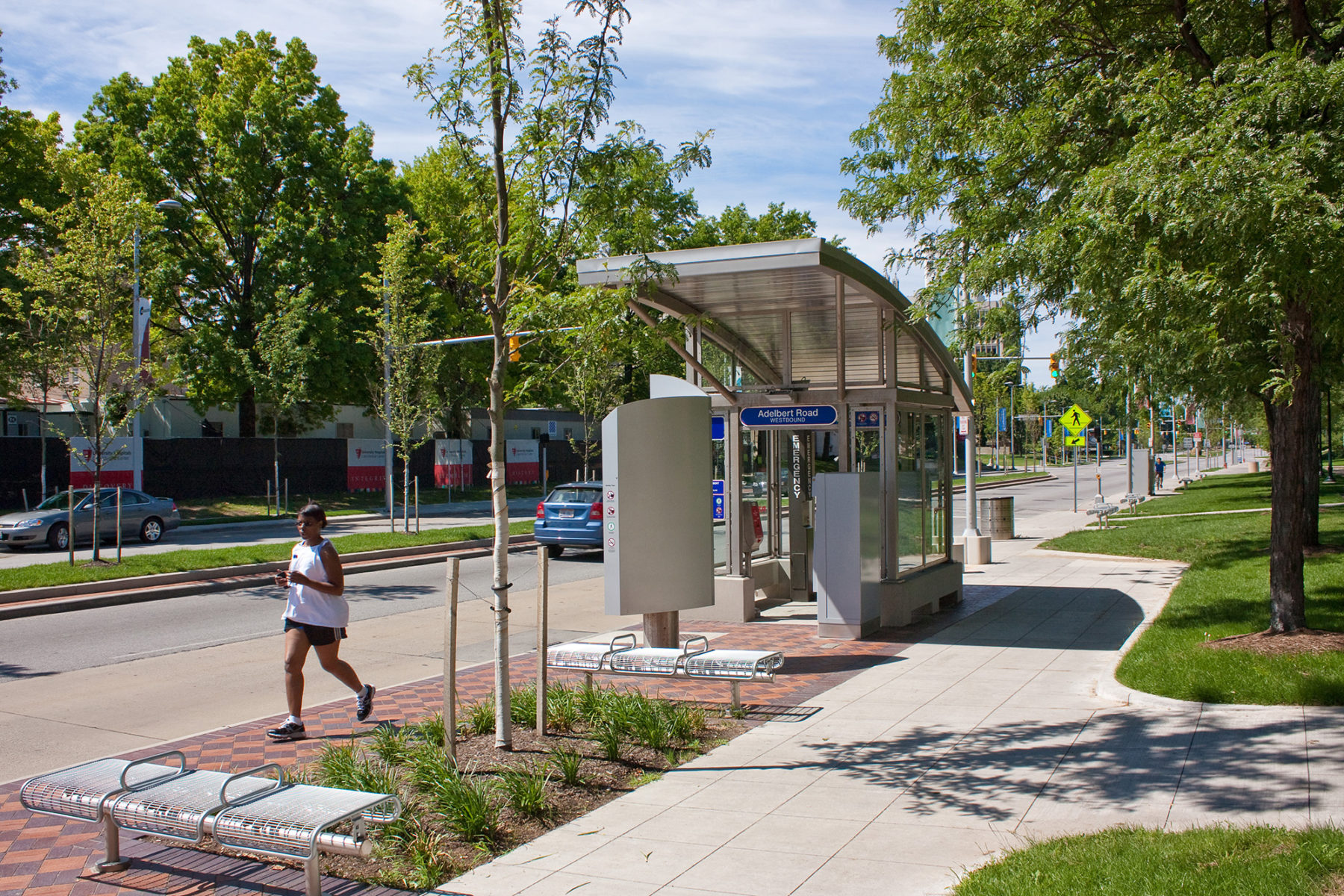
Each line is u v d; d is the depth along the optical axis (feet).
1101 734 21.67
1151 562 55.83
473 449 159.02
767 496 44.16
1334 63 24.44
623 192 23.06
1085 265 25.18
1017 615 39.29
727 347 41.24
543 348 25.05
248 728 25.11
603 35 22.39
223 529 100.07
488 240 23.62
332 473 135.64
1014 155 32.86
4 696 29.66
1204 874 13.30
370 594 51.57
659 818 17.60
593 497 67.72
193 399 128.26
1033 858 14.55
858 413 37.81
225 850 16.65
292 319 110.52
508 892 14.61
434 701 27.61
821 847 16.06
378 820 14.88
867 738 22.36
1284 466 28.94
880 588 36.81
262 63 121.39
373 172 122.62
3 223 99.50
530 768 20.07
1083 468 261.03
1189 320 23.53
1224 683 24.32
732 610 38.99
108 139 115.44
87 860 16.31
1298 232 21.17
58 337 63.16
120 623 42.88
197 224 118.01
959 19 34.55
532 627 41.14
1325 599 35.47
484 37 22.07
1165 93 26.99
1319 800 16.67
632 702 23.31
